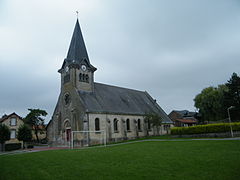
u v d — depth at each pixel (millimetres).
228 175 9211
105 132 36344
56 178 9914
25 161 15375
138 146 23328
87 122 33750
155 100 58375
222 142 21422
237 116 43875
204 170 10227
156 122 43594
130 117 42688
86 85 39062
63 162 14078
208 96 52531
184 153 15609
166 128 52438
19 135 36969
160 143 25891
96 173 10484
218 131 31531
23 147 40250
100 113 36281
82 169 11531
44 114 60969
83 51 41219
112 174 10156
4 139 36062
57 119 39781
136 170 10750
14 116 49594
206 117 55438
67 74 39312
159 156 14820
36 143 60969
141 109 47719
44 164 13633
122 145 27047
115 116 39250
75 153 19172
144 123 45688
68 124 37344
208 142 22656
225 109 44531
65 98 38812
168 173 9984
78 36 41625
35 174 10891
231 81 45000
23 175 10773
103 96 41594
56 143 39156
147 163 12430
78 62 39000
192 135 34312
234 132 30281
